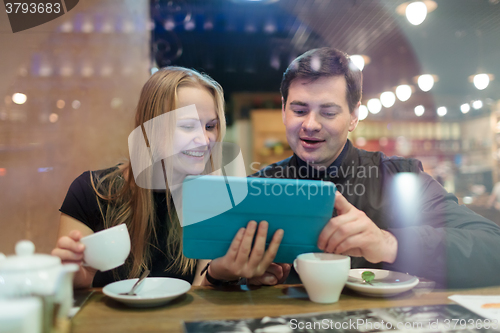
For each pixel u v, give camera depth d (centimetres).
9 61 228
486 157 462
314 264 66
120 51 243
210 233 75
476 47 357
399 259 79
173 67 114
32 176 230
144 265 106
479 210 378
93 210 108
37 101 233
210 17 297
